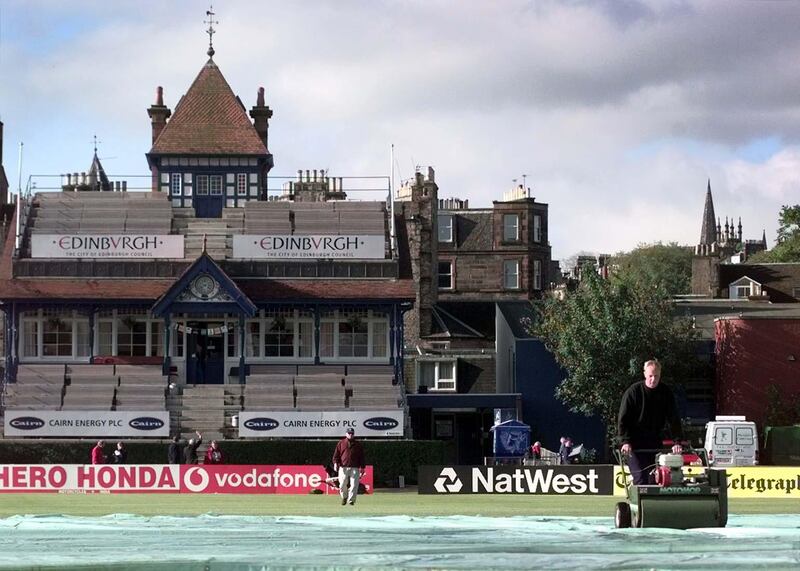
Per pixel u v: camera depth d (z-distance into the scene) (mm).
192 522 26578
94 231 83500
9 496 55281
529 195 139125
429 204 118750
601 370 83875
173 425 77250
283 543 20391
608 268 129250
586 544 19734
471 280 138875
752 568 16297
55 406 77250
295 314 82938
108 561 16891
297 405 78750
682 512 23453
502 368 95562
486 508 45000
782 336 85562
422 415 88812
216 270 79000
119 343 82375
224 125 97250
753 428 71312
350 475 47875
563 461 77688
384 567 16375
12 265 82062
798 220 161375
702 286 142500
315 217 85500
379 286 82625
